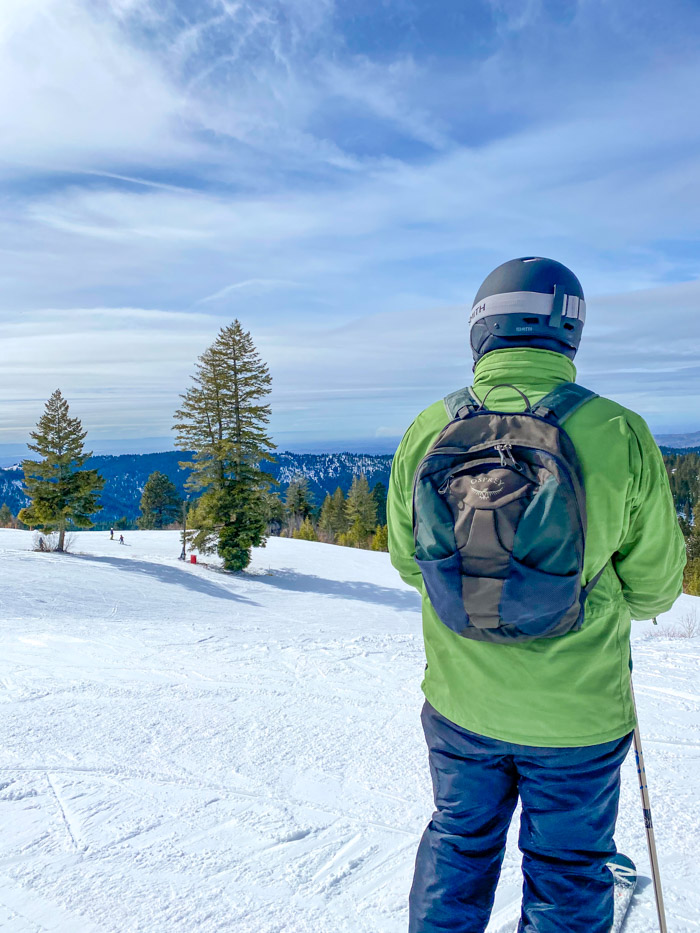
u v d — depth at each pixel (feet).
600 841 4.39
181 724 12.66
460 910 4.64
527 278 4.69
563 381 4.67
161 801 9.12
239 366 106.73
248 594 85.56
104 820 8.54
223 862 7.48
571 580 3.86
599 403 4.38
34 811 8.82
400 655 18.86
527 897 4.52
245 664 18.04
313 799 9.16
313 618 64.28
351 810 8.80
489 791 4.63
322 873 7.24
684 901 6.52
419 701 14.15
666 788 9.20
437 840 4.79
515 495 3.98
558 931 4.27
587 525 4.04
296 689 15.20
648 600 4.56
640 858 7.35
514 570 3.90
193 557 108.47
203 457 107.34
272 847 7.82
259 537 107.04
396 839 7.99
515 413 4.32
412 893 4.89
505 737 4.33
